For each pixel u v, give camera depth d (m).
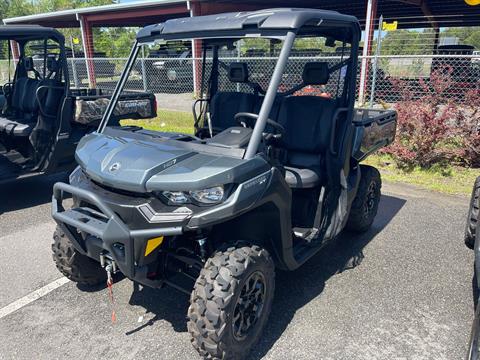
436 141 6.54
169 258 2.78
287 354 2.66
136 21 19.55
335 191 3.53
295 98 3.87
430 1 14.52
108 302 3.20
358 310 3.10
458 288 3.39
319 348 2.71
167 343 2.77
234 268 2.41
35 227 4.57
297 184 3.37
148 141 2.79
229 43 3.71
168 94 13.68
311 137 3.69
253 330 2.62
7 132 5.35
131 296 3.28
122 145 2.72
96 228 2.40
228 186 2.36
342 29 3.34
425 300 3.23
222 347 2.38
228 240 2.83
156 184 2.35
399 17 17.52
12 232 4.43
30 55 6.20
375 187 4.39
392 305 3.16
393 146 6.64
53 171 5.27
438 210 5.03
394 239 4.26
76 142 5.31
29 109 5.68
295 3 15.72
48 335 2.84
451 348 2.72
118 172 2.47
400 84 7.44
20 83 6.05
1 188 5.86
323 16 2.83
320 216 3.46
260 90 3.89
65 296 3.28
